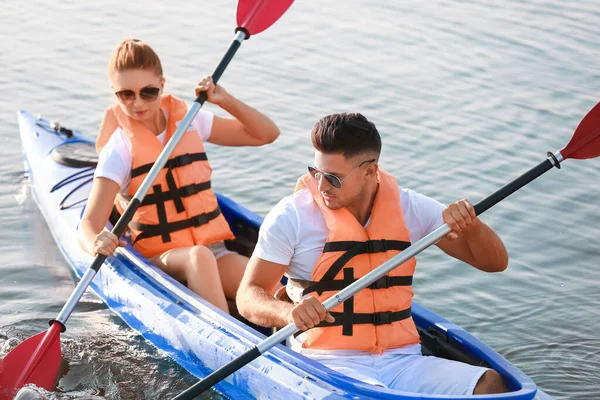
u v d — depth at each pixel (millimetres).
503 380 4441
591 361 5695
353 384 4250
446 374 4316
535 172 4355
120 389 5211
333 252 4492
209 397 5137
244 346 4922
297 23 11547
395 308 4539
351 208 4605
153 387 5234
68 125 8656
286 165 8156
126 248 5902
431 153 8516
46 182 7145
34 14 11492
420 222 4680
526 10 12391
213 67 10047
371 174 4480
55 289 6320
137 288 5703
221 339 5051
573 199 7840
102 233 5266
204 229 5789
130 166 5660
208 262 5500
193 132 5859
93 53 10352
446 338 4867
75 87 9516
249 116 5988
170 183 5719
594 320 6152
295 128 8828
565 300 6395
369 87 9844
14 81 9602
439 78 10164
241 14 5961
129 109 5637
